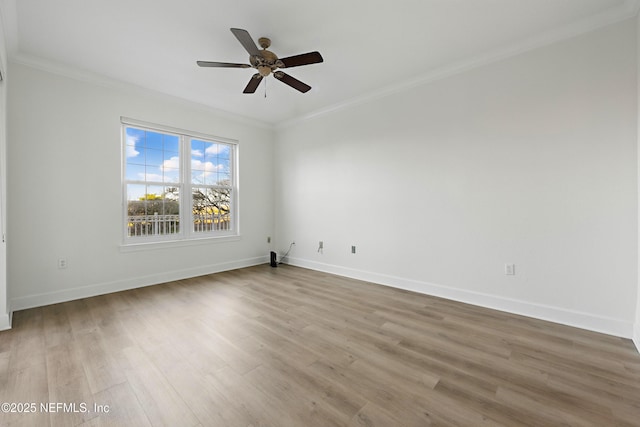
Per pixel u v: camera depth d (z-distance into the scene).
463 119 3.01
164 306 2.94
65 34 2.46
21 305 2.82
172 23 2.32
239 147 4.73
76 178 3.14
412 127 3.42
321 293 3.39
